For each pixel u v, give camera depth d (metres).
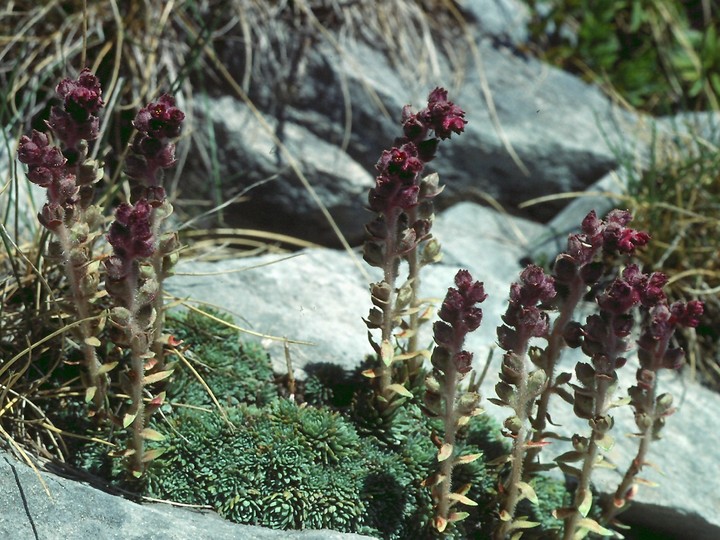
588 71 0.84
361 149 0.75
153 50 0.73
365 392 0.60
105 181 0.71
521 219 0.76
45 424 0.56
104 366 0.55
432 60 0.78
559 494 0.60
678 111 0.86
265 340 0.62
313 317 0.63
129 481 0.56
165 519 0.54
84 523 0.53
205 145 0.73
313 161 0.74
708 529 0.60
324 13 0.77
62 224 0.53
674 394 0.66
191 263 0.65
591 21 0.85
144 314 0.53
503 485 0.57
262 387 0.60
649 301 0.54
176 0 0.76
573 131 0.77
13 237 0.64
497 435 0.60
